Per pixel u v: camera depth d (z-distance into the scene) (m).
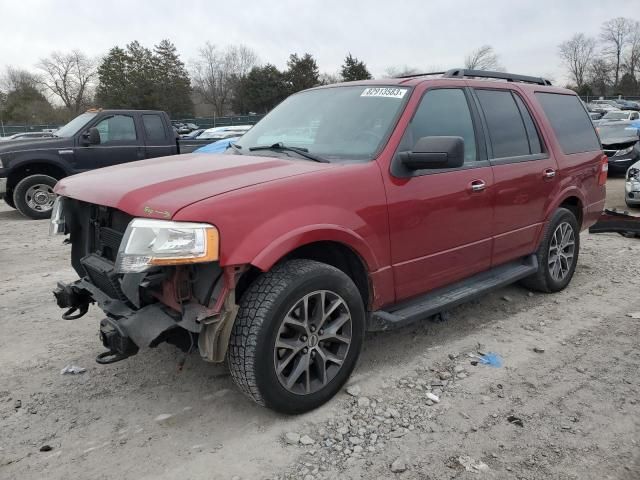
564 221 5.29
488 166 4.32
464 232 4.12
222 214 2.84
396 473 2.79
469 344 4.26
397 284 3.70
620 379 3.72
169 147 11.14
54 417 3.30
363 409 3.35
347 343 3.38
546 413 3.31
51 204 10.41
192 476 2.78
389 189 3.54
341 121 3.96
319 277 3.14
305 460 2.89
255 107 71.94
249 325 2.96
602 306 5.09
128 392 3.58
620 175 15.31
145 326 2.93
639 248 7.25
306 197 3.15
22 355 4.11
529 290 5.50
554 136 5.18
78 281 3.77
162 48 73.69
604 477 2.76
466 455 2.92
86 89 78.88
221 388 3.61
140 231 2.79
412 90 3.93
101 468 2.84
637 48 87.00
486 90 4.58
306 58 71.25
